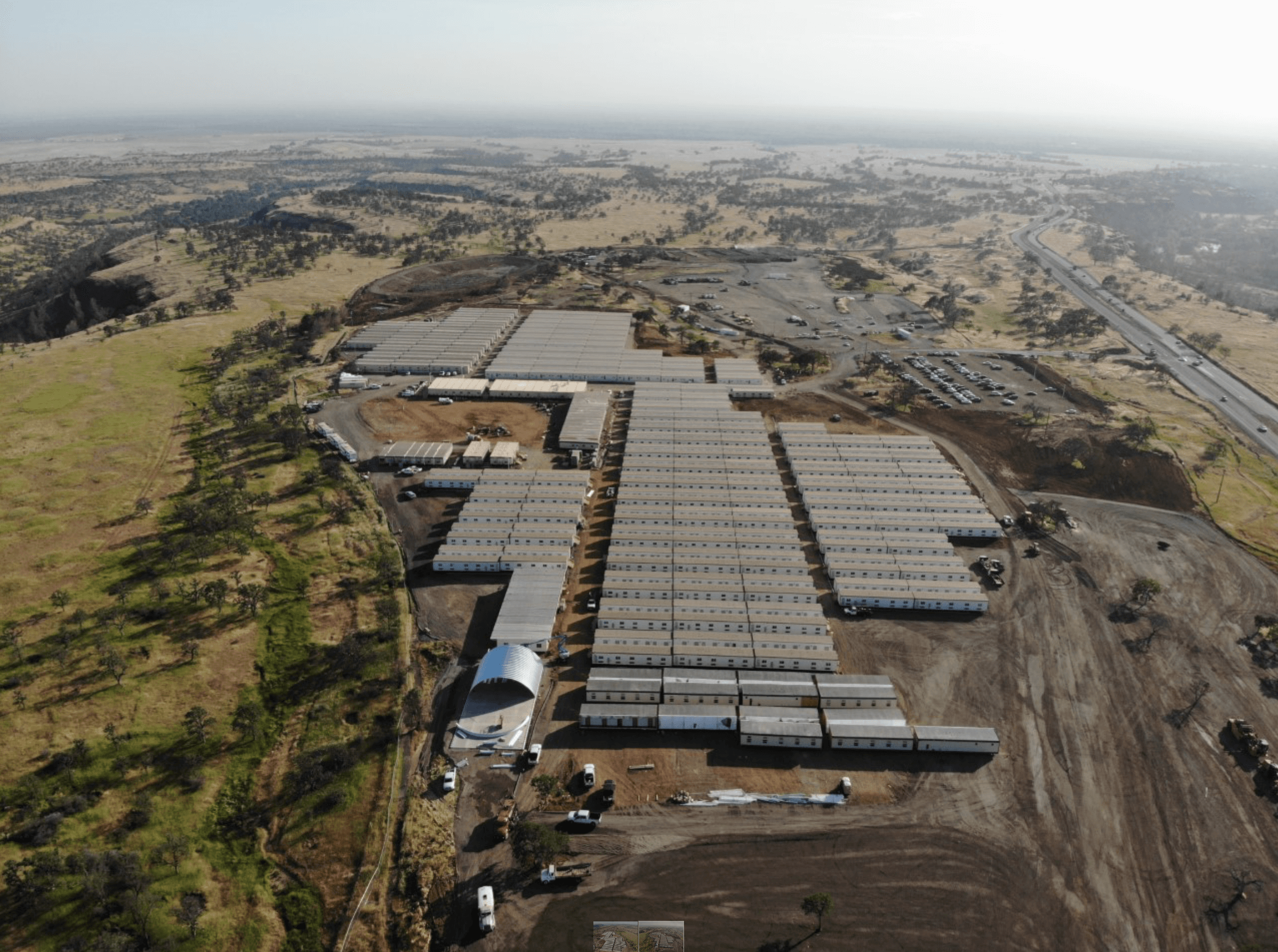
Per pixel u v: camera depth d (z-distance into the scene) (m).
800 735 92.75
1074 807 86.06
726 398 197.25
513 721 96.56
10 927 71.19
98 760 88.94
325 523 139.38
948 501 147.38
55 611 114.00
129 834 80.44
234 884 76.38
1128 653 110.19
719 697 99.25
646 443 172.25
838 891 76.31
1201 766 91.56
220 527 134.62
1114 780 89.69
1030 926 73.44
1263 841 82.62
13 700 96.69
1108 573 128.75
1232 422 191.25
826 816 84.38
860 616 117.25
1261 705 101.00
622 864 78.81
